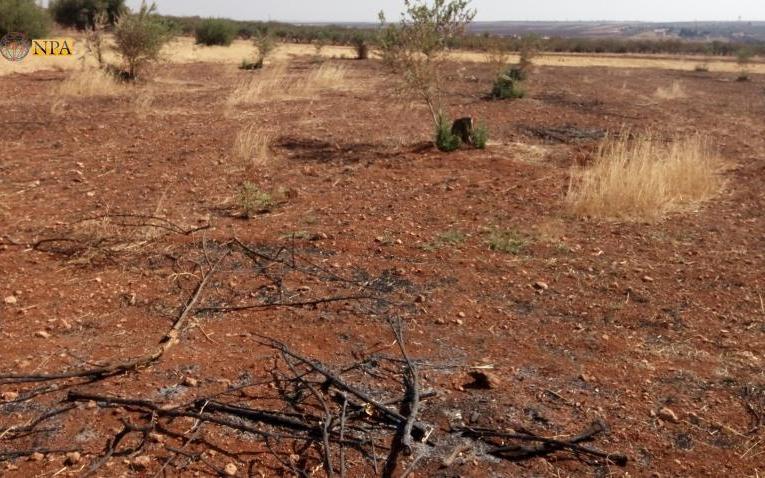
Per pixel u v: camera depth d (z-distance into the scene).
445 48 9.84
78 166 7.97
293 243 5.55
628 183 6.70
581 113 13.95
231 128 10.81
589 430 3.13
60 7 37.78
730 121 13.41
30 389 3.38
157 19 17.94
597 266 5.25
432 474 2.86
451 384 3.55
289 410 3.25
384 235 5.82
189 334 4.00
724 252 5.61
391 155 9.11
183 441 3.01
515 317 4.37
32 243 5.38
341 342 3.96
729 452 3.07
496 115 13.27
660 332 4.22
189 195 6.94
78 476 2.75
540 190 7.34
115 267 4.97
